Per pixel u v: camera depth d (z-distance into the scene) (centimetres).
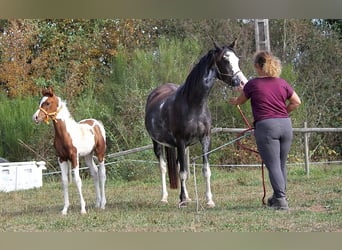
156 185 1247
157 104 926
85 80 1756
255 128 746
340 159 1650
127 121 1548
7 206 973
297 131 1265
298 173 1318
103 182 898
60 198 1063
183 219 738
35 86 1741
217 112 1600
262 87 734
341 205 800
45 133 1540
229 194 1003
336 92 1714
